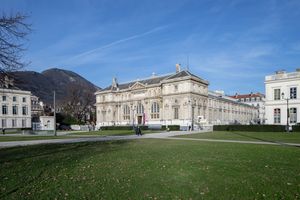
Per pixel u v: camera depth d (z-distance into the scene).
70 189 9.27
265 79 63.44
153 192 8.88
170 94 82.69
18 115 101.81
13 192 8.97
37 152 19.08
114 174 11.45
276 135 38.44
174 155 16.78
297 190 8.99
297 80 58.59
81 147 22.64
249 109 131.12
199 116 78.38
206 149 20.05
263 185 9.57
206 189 9.16
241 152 17.98
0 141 32.62
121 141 29.56
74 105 113.75
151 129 71.62
